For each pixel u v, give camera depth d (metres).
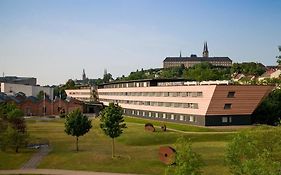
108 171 50.59
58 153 62.72
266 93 96.75
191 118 104.38
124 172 50.00
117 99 162.50
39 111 166.00
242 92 94.19
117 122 59.69
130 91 146.75
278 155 38.31
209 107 95.56
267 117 108.06
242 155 35.75
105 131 59.56
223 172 48.16
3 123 73.25
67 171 50.69
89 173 49.38
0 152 63.53
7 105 95.44
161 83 128.12
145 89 132.25
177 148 35.66
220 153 59.88
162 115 121.19
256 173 29.62
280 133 41.84
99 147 69.69
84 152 63.12
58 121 129.50
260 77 194.50
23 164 55.22
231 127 95.31
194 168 33.31
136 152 63.12
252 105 98.56
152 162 54.66
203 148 64.94
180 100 109.38
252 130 45.72
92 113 175.12
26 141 68.06
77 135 65.25
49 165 54.44
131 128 97.62
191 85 102.19
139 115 138.88
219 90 91.56
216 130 90.50
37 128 104.44
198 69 193.12
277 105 107.56
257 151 36.75
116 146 71.12
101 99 188.12
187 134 78.62
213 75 173.88
